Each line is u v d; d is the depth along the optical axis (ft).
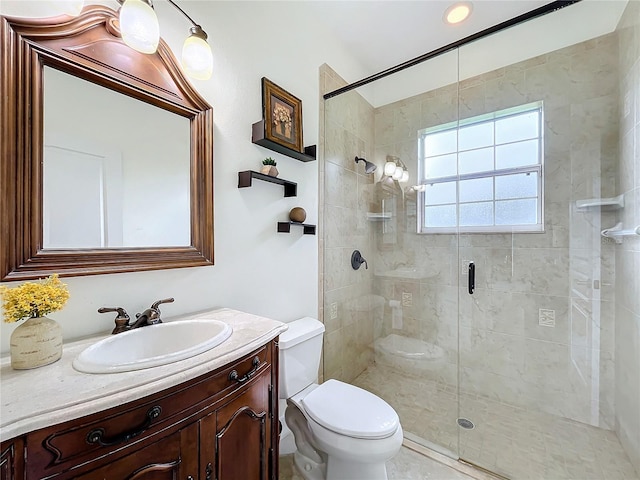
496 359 6.43
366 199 7.80
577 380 5.61
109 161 3.01
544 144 5.88
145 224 3.29
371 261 7.97
